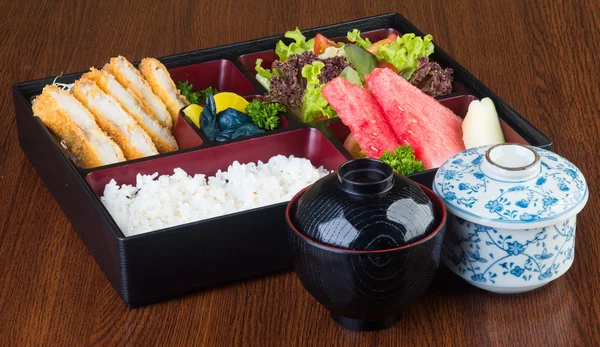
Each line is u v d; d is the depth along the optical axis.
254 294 2.06
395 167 2.18
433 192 1.90
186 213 2.13
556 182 1.93
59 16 3.28
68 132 2.42
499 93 2.84
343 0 3.36
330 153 2.37
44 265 2.18
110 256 2.01
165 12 3.30
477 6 3.30
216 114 2.49
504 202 1.90
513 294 2.03
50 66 3.02
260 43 2.87
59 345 1.94
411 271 1.80
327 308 1.89
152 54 3.06
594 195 2.36
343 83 2.45
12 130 2.74
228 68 2.83
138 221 2.12
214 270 2.04
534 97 2.82
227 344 1.93
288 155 2.43
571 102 2.79
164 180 2.25
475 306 2.01
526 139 2.34
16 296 2.08
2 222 2.33
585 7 3.28
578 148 2.58
